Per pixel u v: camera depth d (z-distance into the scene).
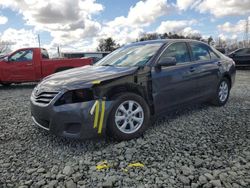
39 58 9.58
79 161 2.96
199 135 3.70
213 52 5.33
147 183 2.48
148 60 3.92
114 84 3.36
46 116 3.27
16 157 3.11
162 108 4.00
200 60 4.81
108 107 3.27
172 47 4.31
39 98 3.44
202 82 4.73
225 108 5.25
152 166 2.81
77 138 3.15
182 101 4.33
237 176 2.56
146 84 3.72
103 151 3.21
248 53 16.11
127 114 3.49
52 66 9.67
